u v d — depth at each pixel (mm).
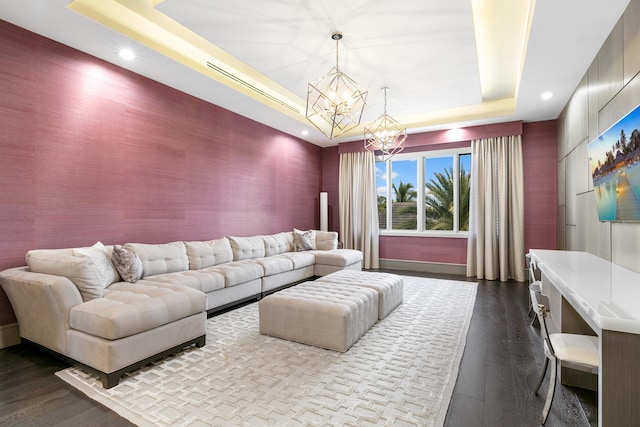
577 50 3158
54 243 3072
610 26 2750
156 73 3828
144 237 3863
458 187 6445
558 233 5266
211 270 3811
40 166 2982
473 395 2062
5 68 2771
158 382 2191
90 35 3023
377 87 4539
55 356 2463
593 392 2082
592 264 2715
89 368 2209
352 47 3447
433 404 1937
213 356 2596
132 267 3143
